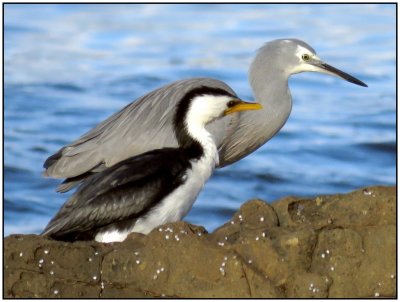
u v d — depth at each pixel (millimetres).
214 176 28141
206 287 11430
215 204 25844
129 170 13500
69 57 42875
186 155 14000
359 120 34188
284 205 12117
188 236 11562
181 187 13688
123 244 12070
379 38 45656
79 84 38125
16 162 28609
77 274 11875
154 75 39812
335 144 31734
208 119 14250
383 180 28719
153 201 13438
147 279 11641
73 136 31672
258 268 11359
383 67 40875
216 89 14383
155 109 15727
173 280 11562
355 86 38688
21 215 24875
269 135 16938
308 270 11422
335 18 49812
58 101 35750
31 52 43438
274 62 16828
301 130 33031
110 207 13203
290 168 29266
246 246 11398
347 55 42844
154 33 47469
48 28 48156
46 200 25891
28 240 12047
